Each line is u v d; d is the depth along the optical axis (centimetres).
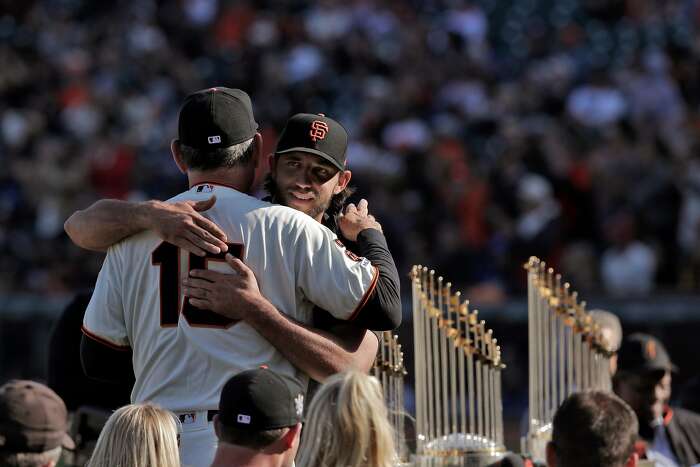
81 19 7844
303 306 1509
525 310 3866
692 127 5962
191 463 1452
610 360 1952
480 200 5172
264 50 7144
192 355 1475
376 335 1612
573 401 1353
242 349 1470
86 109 6725
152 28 7625
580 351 1908
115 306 1530
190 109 1545
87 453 2075
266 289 1489
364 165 5588
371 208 5134
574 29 7331
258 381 1316
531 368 1870
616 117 6209
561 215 5081
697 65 6650
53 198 5881
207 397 1464
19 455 1407
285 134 1602
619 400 1361
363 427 1319
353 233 1591
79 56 7319
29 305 4325
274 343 1466
